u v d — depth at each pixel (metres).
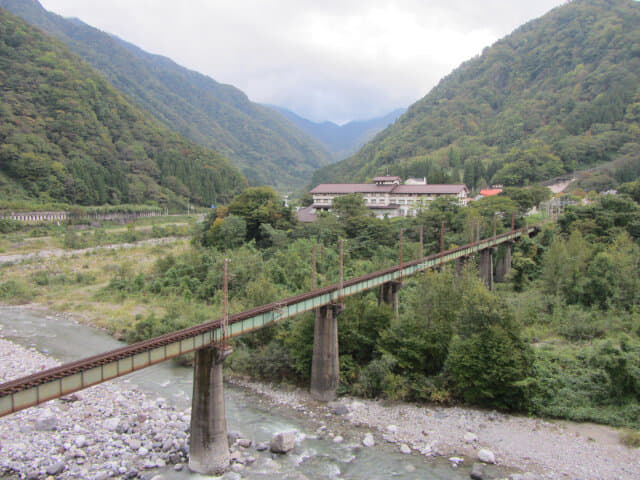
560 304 77.62
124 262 120.56
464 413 49.09
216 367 37.78
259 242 125.25
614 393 48.06
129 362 33.03
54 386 29.16
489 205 138.88
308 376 57.44
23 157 181.38
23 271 116.56
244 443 42.56
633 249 88.88
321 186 173.25
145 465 37.91
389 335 56.38
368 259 111.00
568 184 191.25
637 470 38.03
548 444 42.47
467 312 52.19
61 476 35.91
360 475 37.94
